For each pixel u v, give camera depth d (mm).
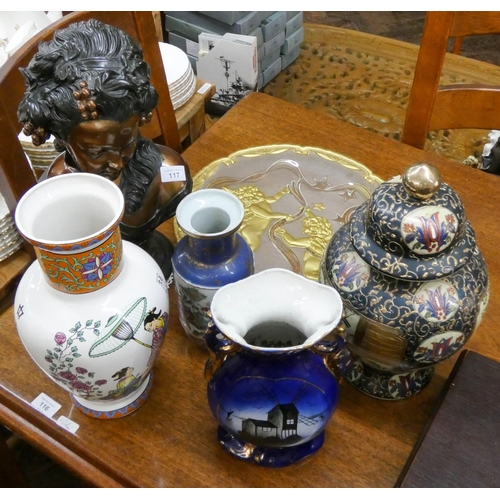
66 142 697
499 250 888
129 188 782
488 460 630
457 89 1056
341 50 2250
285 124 1115
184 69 1418
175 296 855
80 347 603
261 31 1957
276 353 541
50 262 563
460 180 998
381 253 611
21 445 1360
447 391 684
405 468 645
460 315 620
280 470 672
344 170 1011
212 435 705
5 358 776
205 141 1084
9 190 895
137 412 727
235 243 708
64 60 646
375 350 651
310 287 596
